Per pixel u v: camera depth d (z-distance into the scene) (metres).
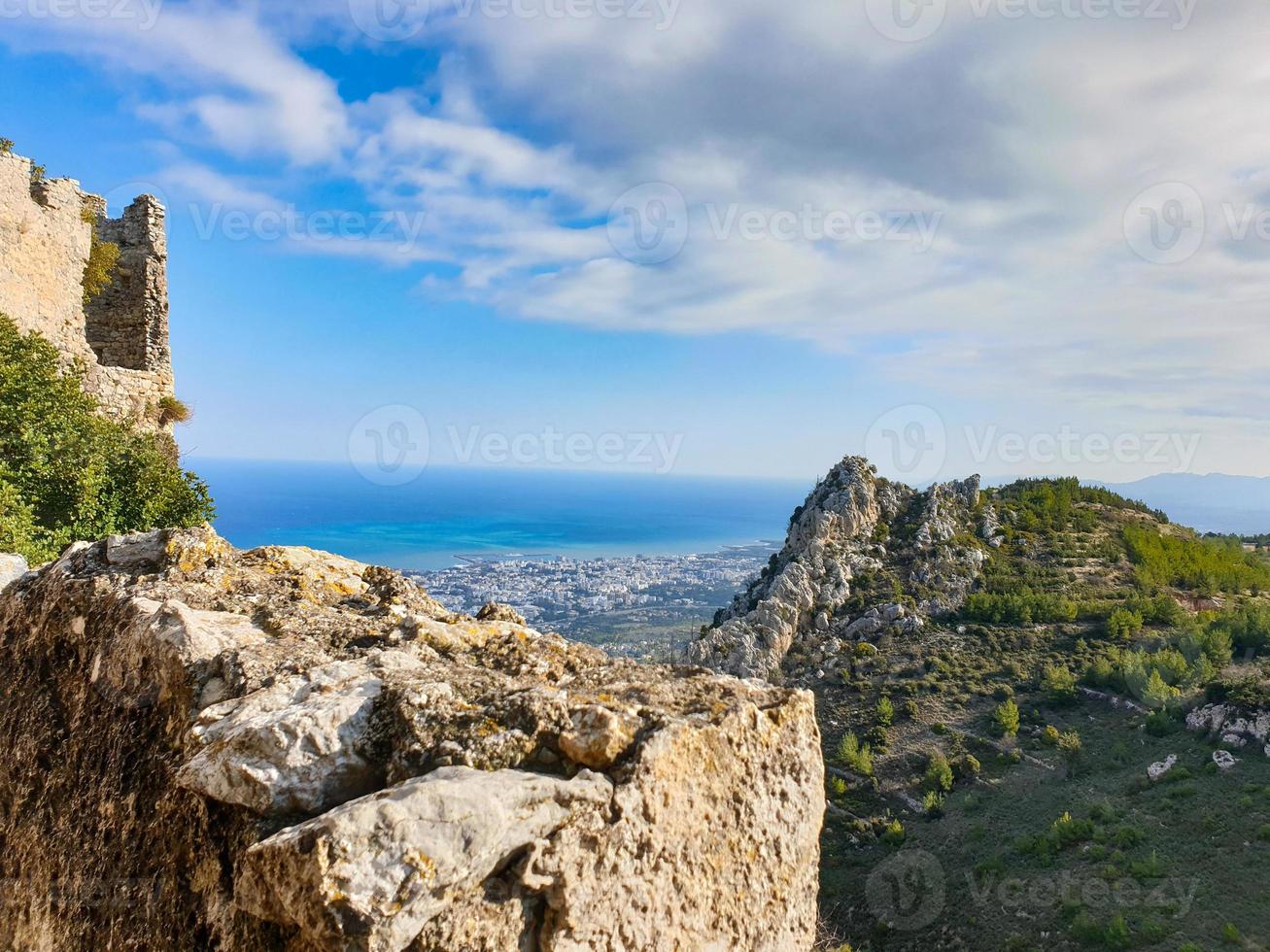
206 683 2.75
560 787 2.12
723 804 2.55
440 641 3.19
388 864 1.83
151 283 21.53
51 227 18.20
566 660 3.20
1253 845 33.75
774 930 2.69
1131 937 30.27
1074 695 52.34
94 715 3.13
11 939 3.17
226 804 2.30
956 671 56.78
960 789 45.94
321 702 2.46
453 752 2.29
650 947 2.24
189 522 13.35
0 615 3.97
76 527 11.34
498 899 1.99
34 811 3.26
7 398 12.15
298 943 1.90
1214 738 43.25
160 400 19.08
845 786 47.72
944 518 74.88
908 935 35.09
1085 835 38.19
